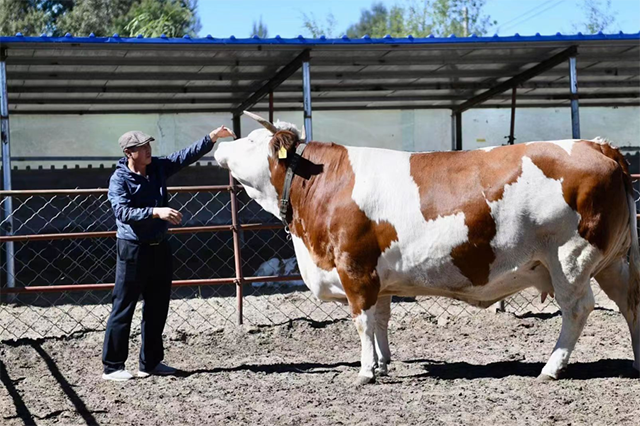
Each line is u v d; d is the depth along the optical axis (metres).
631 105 16.91
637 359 5.54
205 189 7.50
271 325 7.48
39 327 7.83
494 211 5.17
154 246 5.76
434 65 11.53
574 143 5.24
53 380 5.90
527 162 5.18
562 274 5.18
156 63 10.57
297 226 5.77
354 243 5.39
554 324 7.52
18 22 31.50
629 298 5.50
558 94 15.07
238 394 5.40
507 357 6.34
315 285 5.75
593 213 5.06
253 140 6.00
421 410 4.89
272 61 10.76
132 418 4.90
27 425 4.81
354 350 6.81
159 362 6.02
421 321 7.72
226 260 13.37
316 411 4.94
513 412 4.79
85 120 15.20
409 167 5.45
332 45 9.41
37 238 7.09
